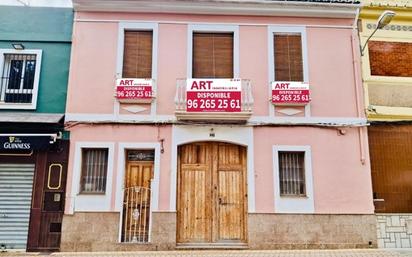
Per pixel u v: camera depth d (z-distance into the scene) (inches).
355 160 433.4
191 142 430.0
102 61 441.1
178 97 429.1
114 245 400.8
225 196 428.5
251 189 420.2
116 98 431.8
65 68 443.2
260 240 409.4
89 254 382.3
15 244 401.4
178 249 403.2
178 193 424.5
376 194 434.6
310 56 453.7
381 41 473.4
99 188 421.1
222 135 429.7
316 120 437.4
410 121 452.1
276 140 432.1
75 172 413.4
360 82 451.8
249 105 429.4
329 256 366.3
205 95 425.4
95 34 446.6
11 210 408.8
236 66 445.1
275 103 435.2
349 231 416.2
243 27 455.5
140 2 444.8
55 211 406.9
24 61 446.9
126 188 419.8
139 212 415.5
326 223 416.5
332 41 458.9
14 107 429.4
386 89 460.1
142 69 446.0
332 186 425.4
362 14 474.9
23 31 448.1
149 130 428.1
